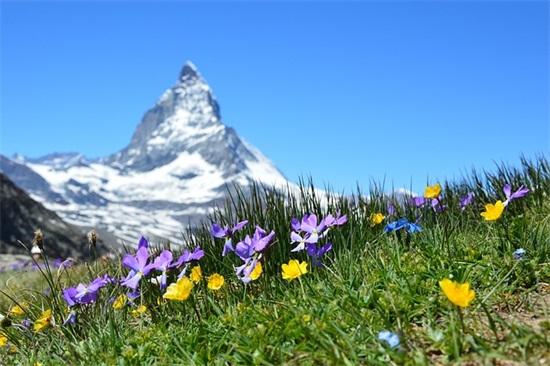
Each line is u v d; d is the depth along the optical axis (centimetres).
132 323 75
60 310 81
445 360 47
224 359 55
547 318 54
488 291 62
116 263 100
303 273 66
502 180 114
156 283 79
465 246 76
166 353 58
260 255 71
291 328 57
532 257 69
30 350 75
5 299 124
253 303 67
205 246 90
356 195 96
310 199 92
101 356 62
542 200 102
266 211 89
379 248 81
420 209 99
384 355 49
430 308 58
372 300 60
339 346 52
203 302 71
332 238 84
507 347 47
